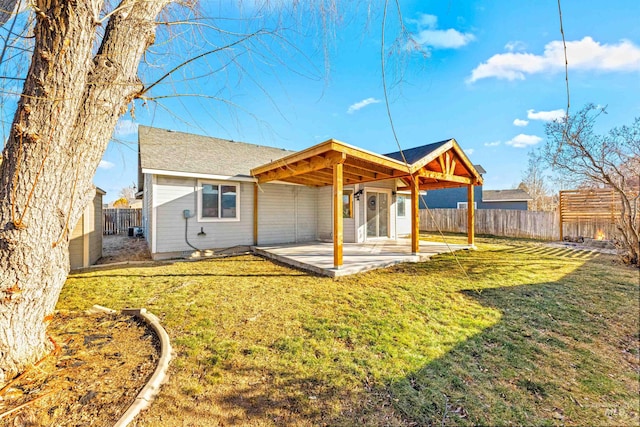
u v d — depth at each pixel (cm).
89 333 317
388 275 608
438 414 213
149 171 783
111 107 245
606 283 564
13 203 204
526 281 572
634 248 754
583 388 256
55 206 224
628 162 863
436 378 255
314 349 296
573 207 1257
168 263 762
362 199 1103
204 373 250
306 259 730
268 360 273
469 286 528
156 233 828
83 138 232
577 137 808
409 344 312
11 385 215
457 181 923
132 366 252
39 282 228
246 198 1006
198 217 897
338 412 210
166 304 424
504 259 804
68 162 226
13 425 180
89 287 518
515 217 1470
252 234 1021
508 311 416
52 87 204
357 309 409
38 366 237
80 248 701
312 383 241
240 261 794
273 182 1073
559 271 663
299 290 500
